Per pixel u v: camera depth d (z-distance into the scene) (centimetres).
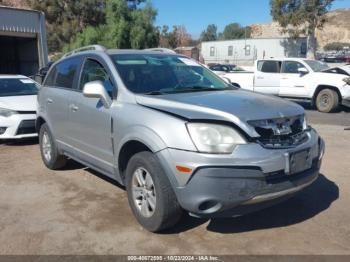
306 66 1434
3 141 872
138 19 3622
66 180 588
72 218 451
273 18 3822
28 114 825
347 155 711
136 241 395
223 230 416
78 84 538
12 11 1969
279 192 368
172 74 500
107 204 491
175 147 363
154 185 386
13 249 383
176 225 426
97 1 4322
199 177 351
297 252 372
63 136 575
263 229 418
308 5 3625
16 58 2367
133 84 459
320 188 538
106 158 471
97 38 3619
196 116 368
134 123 409
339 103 1347
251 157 353
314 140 414
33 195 527
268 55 4691
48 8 4275
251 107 388
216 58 5253
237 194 352
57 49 4438
